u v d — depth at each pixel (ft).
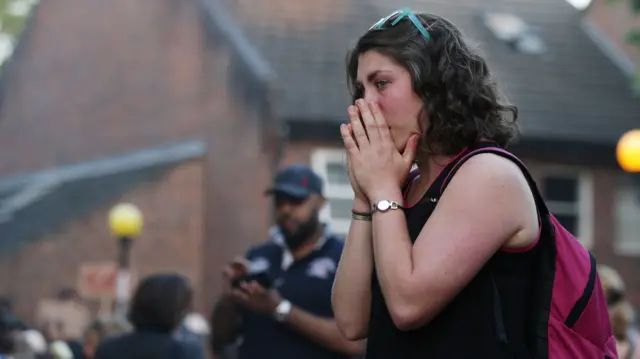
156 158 61.87
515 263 7.52
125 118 66.59
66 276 58.34
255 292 16.14
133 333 16.16
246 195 62.18
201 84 64.54
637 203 68.64
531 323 7.46
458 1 76.74
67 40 69.56
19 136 70.03
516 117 8.14
